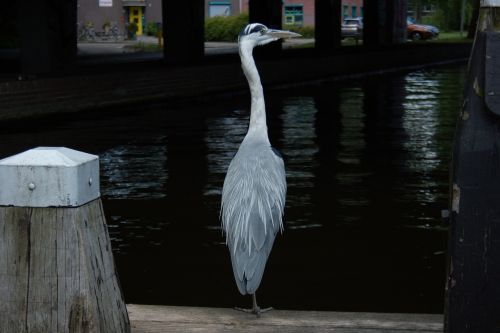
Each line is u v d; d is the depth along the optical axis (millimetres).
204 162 11211
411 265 6672
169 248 7148
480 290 2707
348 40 55812
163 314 3748
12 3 42875
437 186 9672
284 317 3713
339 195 9164
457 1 66875
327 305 5781
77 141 13016
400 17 46031
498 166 2633
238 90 22531
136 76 18438
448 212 2869
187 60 26953
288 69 24562
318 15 35969
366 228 7758
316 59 26453
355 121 16031
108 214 8320
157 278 6379
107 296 3129
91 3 58719
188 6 26797
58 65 21062
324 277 6379
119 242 7340
